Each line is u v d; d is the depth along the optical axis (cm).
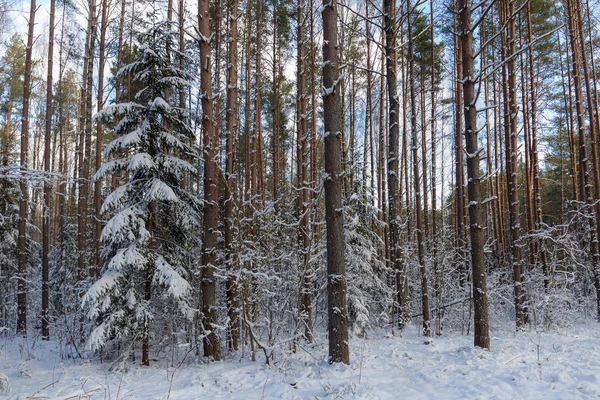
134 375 805
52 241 2548
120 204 968
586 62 1419
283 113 1928
